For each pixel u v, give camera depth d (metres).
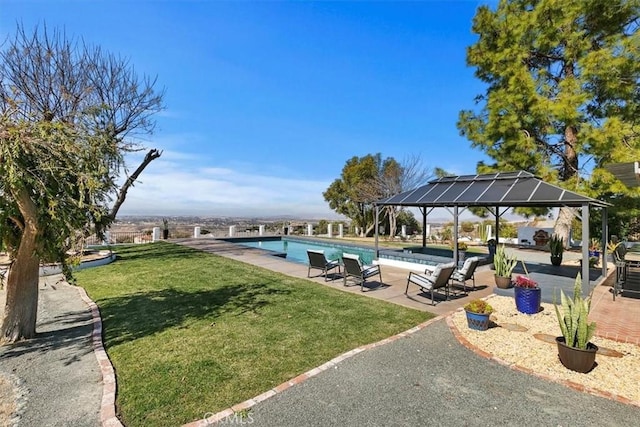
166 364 4.02
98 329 5.28
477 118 15.98
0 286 5.06
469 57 16.05
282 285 8.42
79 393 3.41
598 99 13.26
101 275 9.70
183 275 9.59
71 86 11.54
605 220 9.48
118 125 13.47
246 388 3.46
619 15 12.41
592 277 9.27
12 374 3.86
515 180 9.86
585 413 3.04
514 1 15.13
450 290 8.10
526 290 6.07
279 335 4.96
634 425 2.86
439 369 3.89
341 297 7.28
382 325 5.44
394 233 25.45
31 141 3.96
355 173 27.72
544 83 13.70
